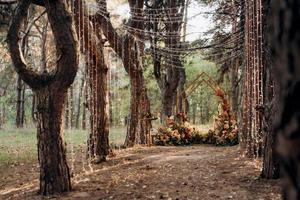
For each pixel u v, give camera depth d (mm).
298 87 928
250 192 7547
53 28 7840
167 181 8961
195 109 48031
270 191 7551
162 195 7598
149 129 18406
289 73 947
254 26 11867
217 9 21594
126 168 11156
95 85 12742
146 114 18203
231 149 15609
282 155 946
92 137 12672
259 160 11102
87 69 12750
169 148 17047
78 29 11672
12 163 12773
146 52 22266
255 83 11664
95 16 13750
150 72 33125
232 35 16781
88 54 12492
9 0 10062
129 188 8383
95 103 12742
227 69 27438
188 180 8953
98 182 9070
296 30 942
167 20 22438
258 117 11648
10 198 7957
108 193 7965
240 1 15273
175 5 22422
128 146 17328
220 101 21141
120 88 31266
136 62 17234
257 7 11219
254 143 11984
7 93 44156
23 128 29031
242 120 14000
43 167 8078
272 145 8484
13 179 10070
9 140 20531
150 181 9055
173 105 23656
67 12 7902
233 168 10242
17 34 7789
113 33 15680
